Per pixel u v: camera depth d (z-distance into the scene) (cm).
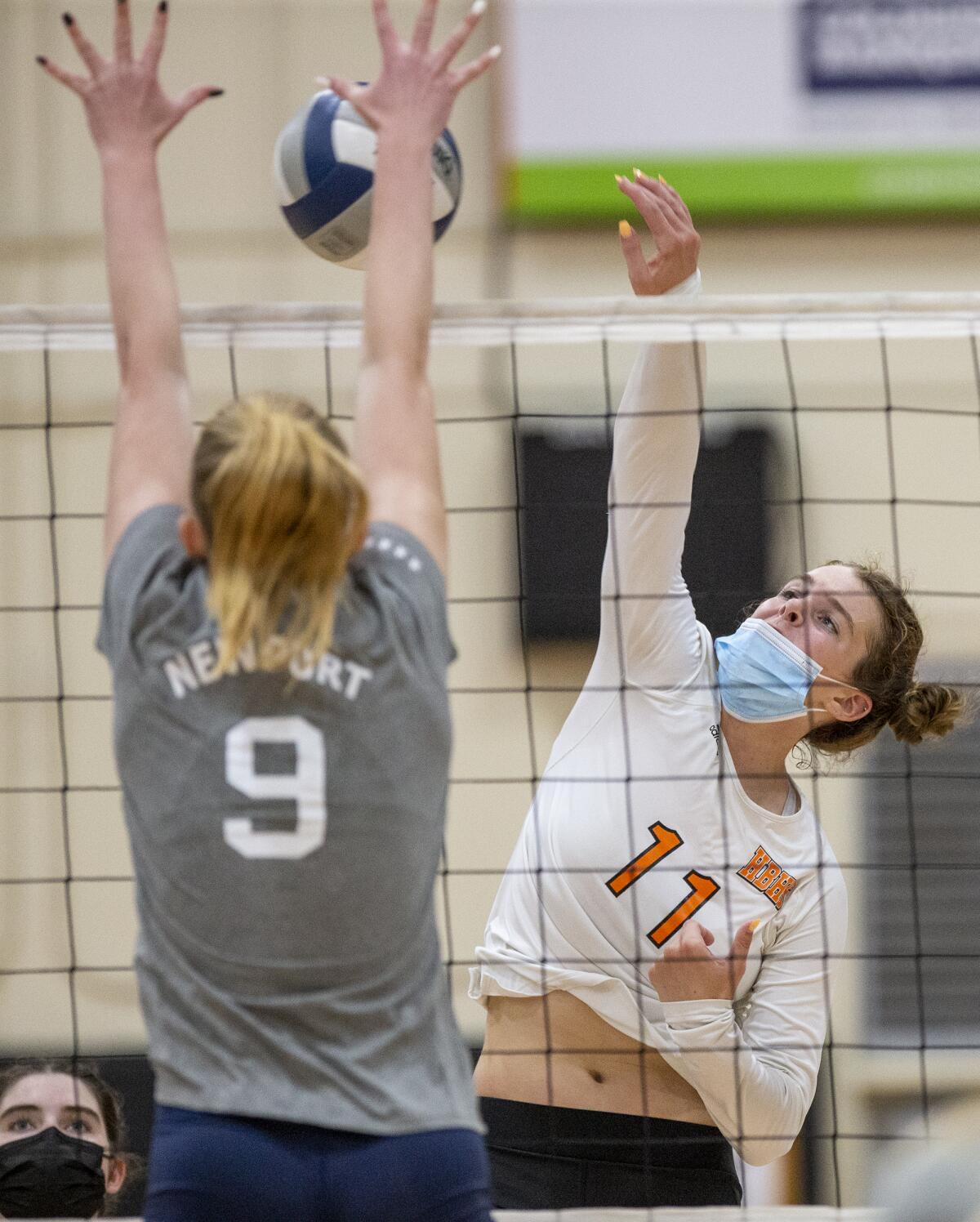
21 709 1953
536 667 1981
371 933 572
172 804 576
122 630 600
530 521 1975
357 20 2059
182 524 612
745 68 2070
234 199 2042
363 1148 548
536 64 2070
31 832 1927
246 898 565
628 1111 898
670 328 907
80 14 2019
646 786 916
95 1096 1059
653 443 923
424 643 607
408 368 665
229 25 2048
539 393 1972
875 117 2062
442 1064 580
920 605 1981
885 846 2066
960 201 2059
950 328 913
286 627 579
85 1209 1027
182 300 2027
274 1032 558
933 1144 758
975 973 2041
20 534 1964
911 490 1995
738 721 954
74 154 2016
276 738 576
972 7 2053
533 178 2059
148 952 583
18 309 880
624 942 897
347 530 583
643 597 930
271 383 1869
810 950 926
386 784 581
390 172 692
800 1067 895
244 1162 541
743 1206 930
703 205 2067
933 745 2062
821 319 914
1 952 1898
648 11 2070
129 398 664
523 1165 895
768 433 1986
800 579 995
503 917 945
